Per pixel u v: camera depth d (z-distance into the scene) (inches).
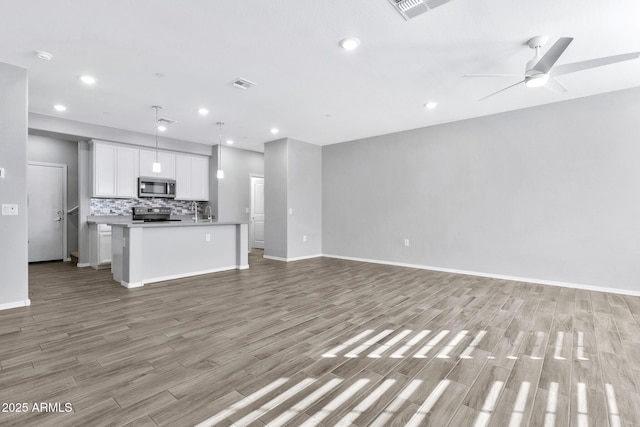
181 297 147.4
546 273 176.4
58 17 95.5
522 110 183.2
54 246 244.5
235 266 221.9
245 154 306.8
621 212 156.5
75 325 111.0
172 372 79.8
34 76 136.9
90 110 184.2
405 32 105.3
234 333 105.0
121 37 107.1
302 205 266.1
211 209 288.4
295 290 161.0
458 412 65.1
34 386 72.9
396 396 70.6
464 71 134.6
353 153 261.6
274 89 153.2
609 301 143.3
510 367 83.5
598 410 65.6
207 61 124.6
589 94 162.4
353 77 139.9
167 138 253.8
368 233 252.5
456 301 142.8
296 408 66.1
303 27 102.3
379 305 136.4
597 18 97.0
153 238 179.6
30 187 233.9
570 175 169.2
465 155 204.2
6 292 127.3
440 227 215.3
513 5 91.3
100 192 223.6
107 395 69.7
